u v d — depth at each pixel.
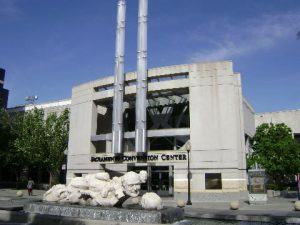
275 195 38.81
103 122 46.59
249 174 28.58
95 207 15.12
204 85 36.69
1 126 48.41
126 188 15.68
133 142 42.31
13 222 15.25
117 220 13.85
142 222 13.44
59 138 46.97
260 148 41.41
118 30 41.88
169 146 40.50
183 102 41.47
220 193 33.53
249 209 23.44
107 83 42.44
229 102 35.50
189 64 37.72
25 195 36.62
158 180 39.16
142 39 39.53
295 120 58.03
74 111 45.94
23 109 61.97
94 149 42.94
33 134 46.38
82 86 45.44
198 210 22.28
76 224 13.78
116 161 39.59
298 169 39.31
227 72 36.22
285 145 39.78
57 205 15.90
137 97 38.44
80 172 42.91
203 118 36.03
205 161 35.00
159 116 42.50
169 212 14.02
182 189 35.22
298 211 21.72
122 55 40.97
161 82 38.41
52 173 47.47
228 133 34.88
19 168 57.16
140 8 40.50
